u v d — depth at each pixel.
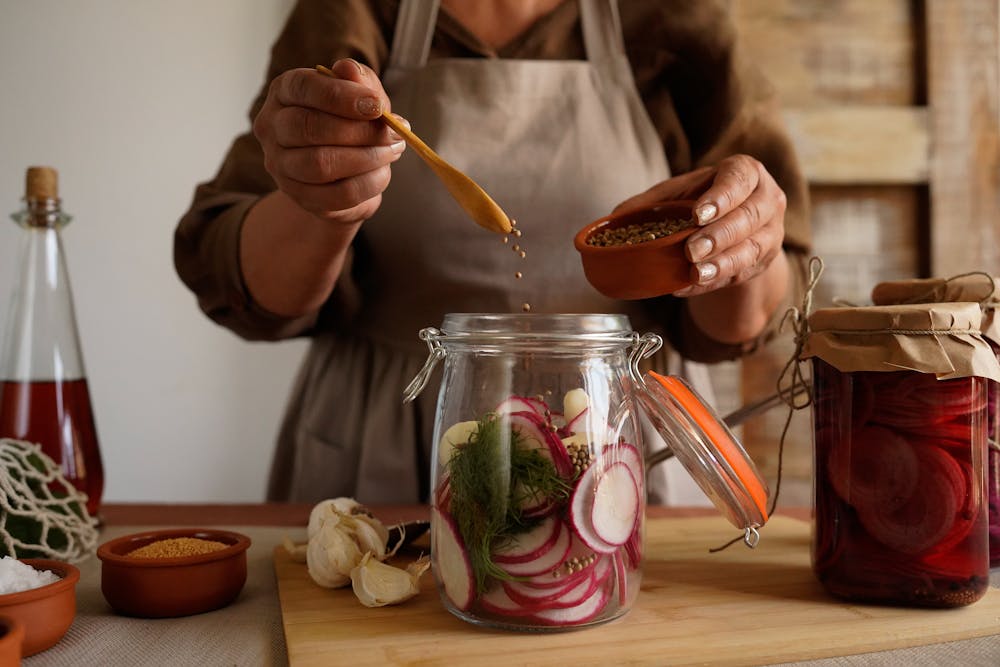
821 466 0.61
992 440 0.67
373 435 1.08
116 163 1.74
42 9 1.71
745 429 1.69
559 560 0.52
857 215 1.71
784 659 0.50
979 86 1.71
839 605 0.59
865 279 1.71
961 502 0.56
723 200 0.63
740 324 0.97
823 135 1.68
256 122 0.68
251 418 1.79
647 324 1.08
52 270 0.80
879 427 0.57
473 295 1.03
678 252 0.62
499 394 0.53
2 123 1.71
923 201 1.73
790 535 0.81
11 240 1.71
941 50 1.70
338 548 0.61
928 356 0.55
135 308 1.75
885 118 1.69
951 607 0.57
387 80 1.07
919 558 0.56
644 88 1.08
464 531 0.53
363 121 0.61
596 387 0.53
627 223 0.72
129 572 0.57
